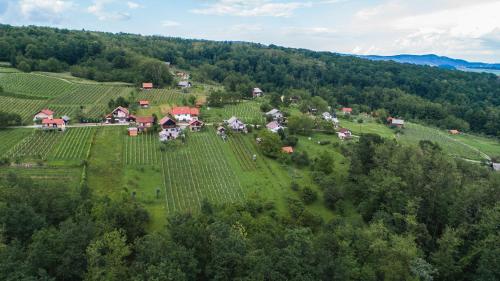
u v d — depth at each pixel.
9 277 53.59
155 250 63.12
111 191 118.75
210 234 70.81
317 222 111.25
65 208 86.38
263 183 136.25
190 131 174.25
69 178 121.50
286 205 124.25
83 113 179.50
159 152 149.88
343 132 188.88
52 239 64.69
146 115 192.00
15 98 190.12
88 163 131.50
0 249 60.41
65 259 62.19
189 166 142.88
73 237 65.75
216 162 148.00
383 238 82.31
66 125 168.12
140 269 61.41
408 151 117.56
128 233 85.88
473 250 82.31
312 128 190.62
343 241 79.50
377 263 76.38
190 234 69.06
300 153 155.88
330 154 157.25
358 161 130.25
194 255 66.50
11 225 69.94
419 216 99.19
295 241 68.50
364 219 113.62
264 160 153.75
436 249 90.88
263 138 158.62
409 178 104.88
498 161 191.88
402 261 74.69
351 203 125.69
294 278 60.00
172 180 132.25
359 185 122.94
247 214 101.06
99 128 166.75
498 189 94.94
